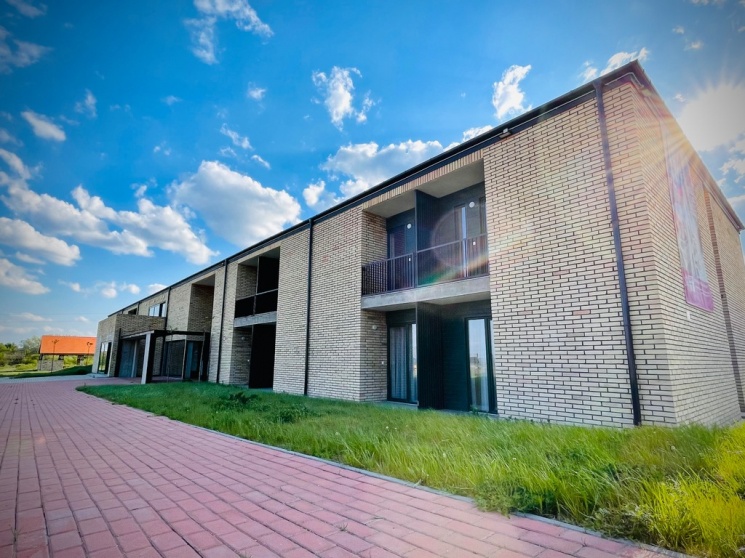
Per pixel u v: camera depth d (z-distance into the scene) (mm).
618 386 5512
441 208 9789
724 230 10414
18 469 4207
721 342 8289
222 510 2967
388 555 2205
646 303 5402
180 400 10055
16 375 27172
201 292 21469
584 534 2430
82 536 2516
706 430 4535
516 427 5223
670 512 2326
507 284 7027
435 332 9148
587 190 6172
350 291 10734
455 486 3312
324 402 9422
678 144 7543
